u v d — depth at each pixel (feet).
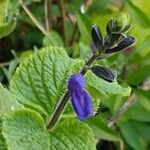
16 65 1.88
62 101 1.13
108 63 1.94
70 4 2.48
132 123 2.26
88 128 1.16
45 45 2.07
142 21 2.02
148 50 2.12
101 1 2.53
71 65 1.27
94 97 1.27
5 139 1.07
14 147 1.05
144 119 2.17
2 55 2.35
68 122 1.16
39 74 1.25
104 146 2.32
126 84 2.00
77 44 2.08
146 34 2.13
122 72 2.21
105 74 1.09
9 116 1.09
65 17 2.32
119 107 2.06
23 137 1.09
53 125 1.15
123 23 1.09
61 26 2.39
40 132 1.13
